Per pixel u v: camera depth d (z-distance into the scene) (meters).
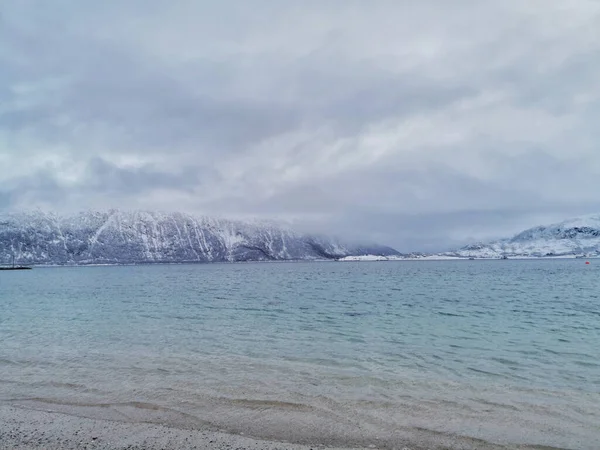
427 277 106.06
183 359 18.80
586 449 9.94
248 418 11.86
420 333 25.84
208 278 115.06
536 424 11.41
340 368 17.25
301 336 24.77
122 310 38.81
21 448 10.17
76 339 23.84
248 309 39.16
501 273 122.69
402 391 14.22
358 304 43.53
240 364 17.89
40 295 59.03
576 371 16.84
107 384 15.01
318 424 11.43
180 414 12.16
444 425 11.35
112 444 10.30
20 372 16.59
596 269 143.38
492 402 13.15
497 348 21.31
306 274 137.62
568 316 33.59
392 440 10.46
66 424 11.48
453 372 16.66
